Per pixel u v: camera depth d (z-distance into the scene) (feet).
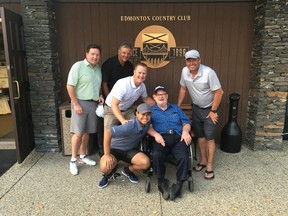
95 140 12.95
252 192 9.05
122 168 10.81
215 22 12.54
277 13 11.19
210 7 12.39
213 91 9.55
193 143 12.44
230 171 10.57
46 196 8.82
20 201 8.54
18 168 10.85
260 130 12.48
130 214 7.90
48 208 8.18
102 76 11.15
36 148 12.52
